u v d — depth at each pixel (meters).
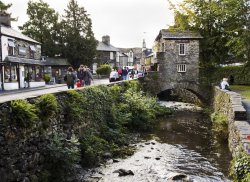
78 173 13.37
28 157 10.24
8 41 36.09
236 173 10.07
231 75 40.81
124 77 37.66
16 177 9.42
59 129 13.17
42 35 59.38
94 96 19.05
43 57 51.56
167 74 40.16
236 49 35.56
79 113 15.35
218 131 20.80
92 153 14.78
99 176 13.24
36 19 59.62
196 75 39.81
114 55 84.44
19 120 9.80
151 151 18.00
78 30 60.31
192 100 44.75
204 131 24.08
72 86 22.05
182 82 40.00
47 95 12.01
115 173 13.80
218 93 28.16
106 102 20.97
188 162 15.88
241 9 35.06
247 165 9.77
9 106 9.60
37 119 10.69
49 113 11.69
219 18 39.91
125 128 22.44
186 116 31.88
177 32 41.47
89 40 60.50
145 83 40.03
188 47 39.81
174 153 17.64
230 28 38.84
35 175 10.43
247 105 19.91
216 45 40.91
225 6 37.56
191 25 42.84
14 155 9.48
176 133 23.36
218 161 15.96
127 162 15.66
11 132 9.42
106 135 18.64
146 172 14.18
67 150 11.80
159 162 15.84
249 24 34.94
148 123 25.09
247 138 11.65
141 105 25.88
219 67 41.34
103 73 59.91
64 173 11.81
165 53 40.06
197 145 19.53
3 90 32.66
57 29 60.59
